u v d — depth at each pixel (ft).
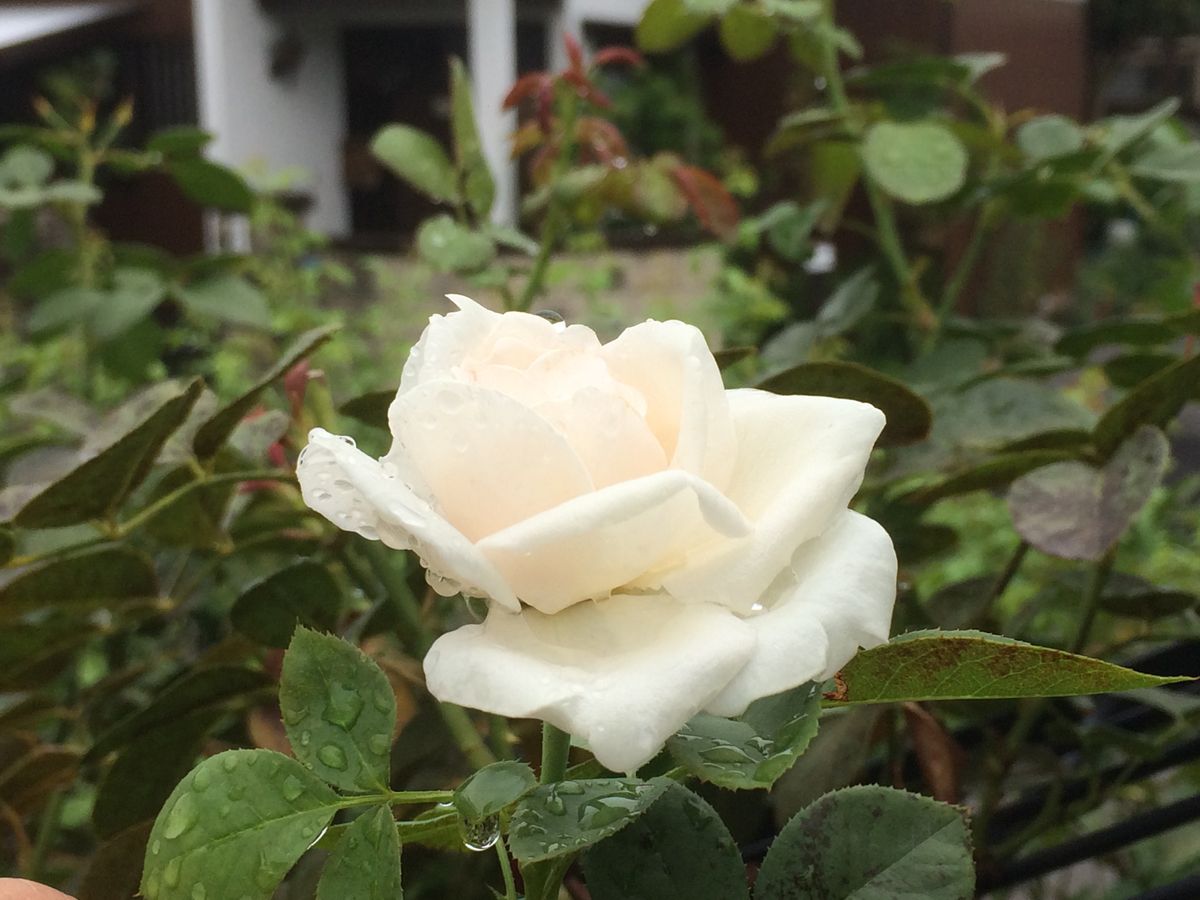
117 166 2.53
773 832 1.14
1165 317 1.29
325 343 0.94
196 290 2.24
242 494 1.34
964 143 1.90
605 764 0.48
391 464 0.60
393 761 1.08
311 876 0.94
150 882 0.59
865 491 1.28
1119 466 1.00
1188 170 1.67
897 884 0.67
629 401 0.60
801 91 7.79
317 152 10.52
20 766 1.20
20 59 9.86
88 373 2.73
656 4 1.74
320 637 0.64
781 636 0.52
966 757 1.23
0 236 3.95
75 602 1.14
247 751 0.62
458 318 0.64
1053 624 1.70
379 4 9.71
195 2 9.95
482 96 8.89
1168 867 1.49
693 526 0.56
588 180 1.53
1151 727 1.22
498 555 0.53
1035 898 1.56
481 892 1.04
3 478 1.56
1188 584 2.37
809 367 1.02
